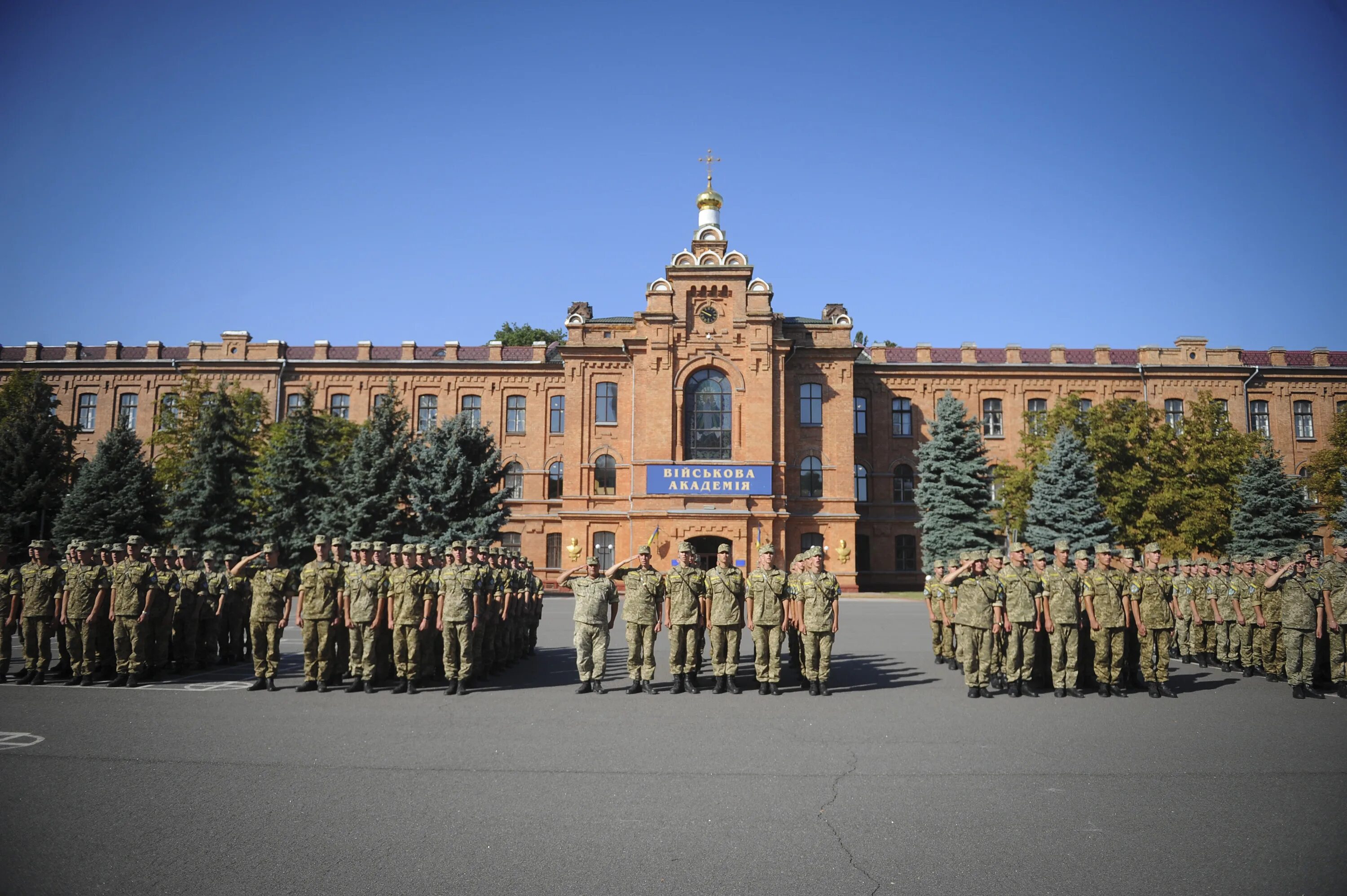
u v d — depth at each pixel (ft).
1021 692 43.73
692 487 141.79
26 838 21.33
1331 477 129.39
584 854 20.43
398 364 167.22
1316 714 38.96
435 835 21.72
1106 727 35.47
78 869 19.33
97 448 133.59
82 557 46.78
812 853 20.57
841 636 75.87
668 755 30.19
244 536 124.36
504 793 25.43
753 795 25.31
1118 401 129.49
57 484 124.77
